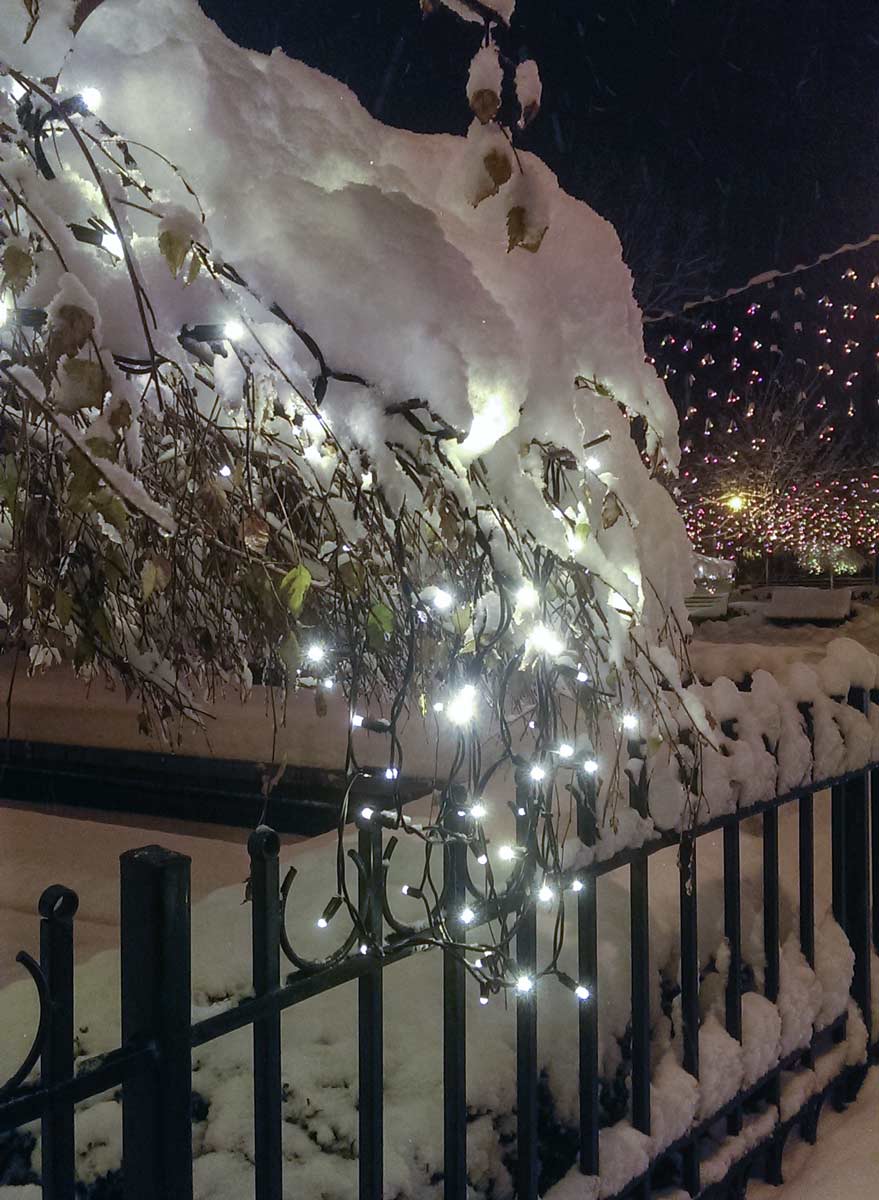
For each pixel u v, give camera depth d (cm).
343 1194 178
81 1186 175
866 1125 303
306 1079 196
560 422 185
